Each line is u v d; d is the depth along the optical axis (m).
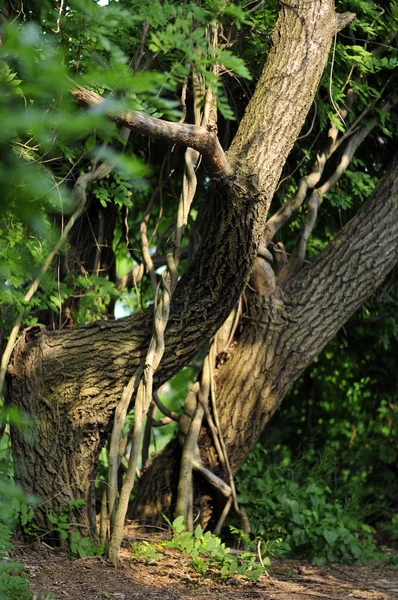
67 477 5.48
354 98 7.38
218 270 5.47
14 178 1.14
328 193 7.74
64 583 4.79
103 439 5.68
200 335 5.72
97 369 5.54
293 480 8.02
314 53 5.32
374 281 7.08
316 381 9.67
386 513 8.84
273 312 6.92
